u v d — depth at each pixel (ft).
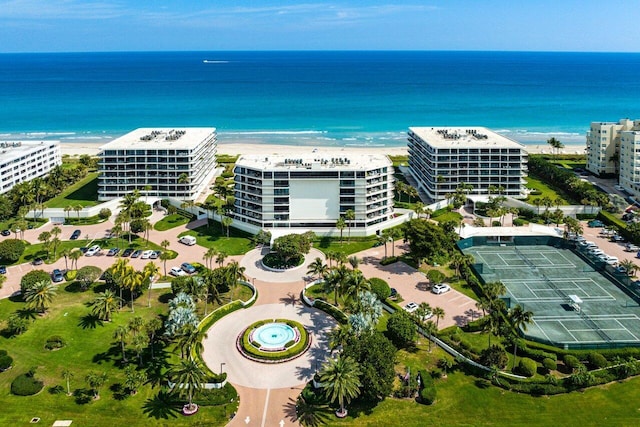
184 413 326.03
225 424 318.04
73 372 362.33
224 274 449.89
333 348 360.89
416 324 414.62
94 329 414.41
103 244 589.73
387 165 624.59
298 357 385.91
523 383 348.59
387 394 327.26
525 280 501.97
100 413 324.19
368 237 607.37
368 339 350.43
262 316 441.27
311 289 485.15
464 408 331.77
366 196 604.08
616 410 328.29
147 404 333.83
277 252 543.80
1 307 445.37
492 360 363.97
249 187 617.21
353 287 422.00
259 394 345.92
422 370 362.53
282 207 608.19
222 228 638.12
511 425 317.01
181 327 364.99
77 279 475.72
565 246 581.53
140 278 440.04
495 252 571.28
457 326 420.77
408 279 508.12
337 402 335.06
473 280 491.72
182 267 526.57
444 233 546.67
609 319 430.20
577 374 345.31
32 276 450.30
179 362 376.89
